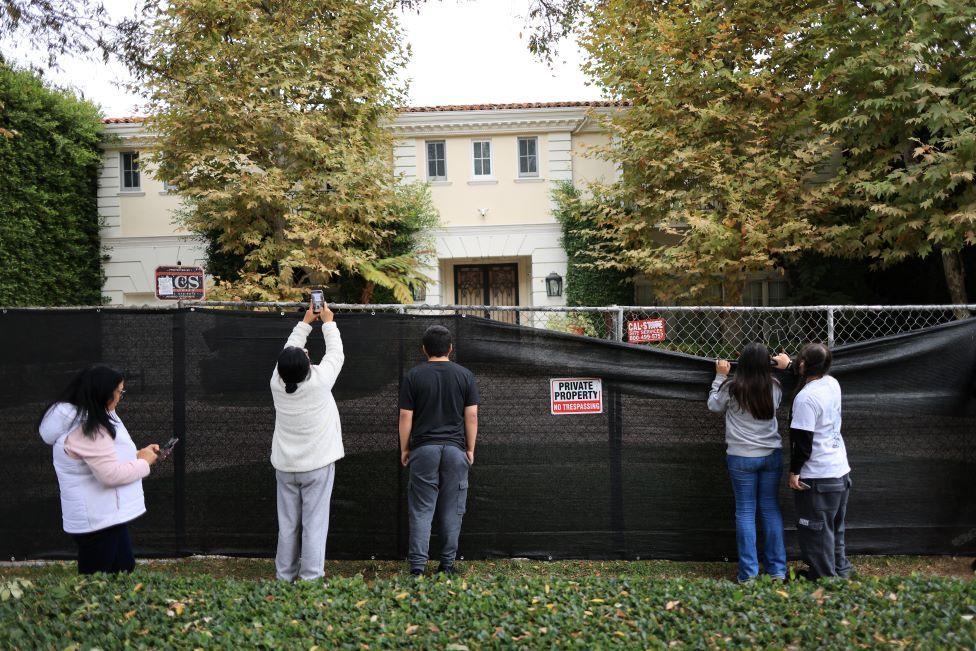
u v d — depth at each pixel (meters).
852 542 5.14
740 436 4.67
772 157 12.63
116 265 17.86
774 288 16.88
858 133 11.97
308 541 4.41
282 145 13.11
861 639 2.82
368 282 16.11
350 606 3.24
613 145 14.02
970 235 10.32
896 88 10.80
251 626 2.98
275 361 5.19
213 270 17.03
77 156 16.48
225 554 5.14
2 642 2.64
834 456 4.40
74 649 2.60
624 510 5.18
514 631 2.97
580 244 17.02
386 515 5.17
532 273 17.69
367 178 13.23
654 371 5.18
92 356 5.16
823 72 12.32
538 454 5.20
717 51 11.97
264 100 12.52
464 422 4.68
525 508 5.19
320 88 13.05
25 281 15.52
